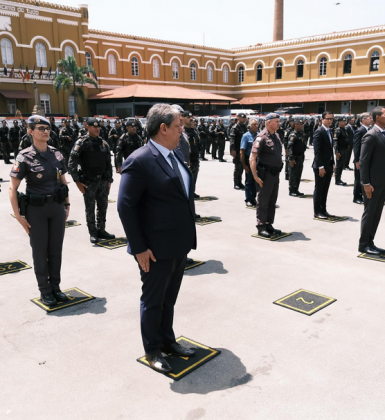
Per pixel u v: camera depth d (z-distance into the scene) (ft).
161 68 148.05
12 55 112.06
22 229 23.32
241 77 164.66
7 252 19.38
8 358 10.78
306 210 26.81
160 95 122.31
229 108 163.32
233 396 9.18
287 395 9.17
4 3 108.27
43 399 9.18
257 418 8.48
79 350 11.12
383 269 16.58
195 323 12.41
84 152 19.77
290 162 30.66
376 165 17.31
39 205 13.20
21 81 114.21
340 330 11.91
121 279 15.94
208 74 160.45
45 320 12.80
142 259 9.30
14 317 13.01
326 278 15.72
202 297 14.17
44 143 13.50
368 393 9.20
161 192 9.19
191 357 10.65
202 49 156.56
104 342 11.51
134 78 142.00
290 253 18.58
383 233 21.30
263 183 20.59
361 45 131.23
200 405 8.90
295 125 30.66
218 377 9.86
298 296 14.17
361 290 14.65
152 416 8.61
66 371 10.19
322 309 13.23
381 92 127.34
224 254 18.56
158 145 9.31
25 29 112.68
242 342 11.35
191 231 9.73
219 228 22.88
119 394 9.31
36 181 13.17
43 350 11.14
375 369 10.05
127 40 138.00
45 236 13.55
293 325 12.23
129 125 23.94
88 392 9.39
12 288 15.25
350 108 136.98
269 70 154.81
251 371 10.06
